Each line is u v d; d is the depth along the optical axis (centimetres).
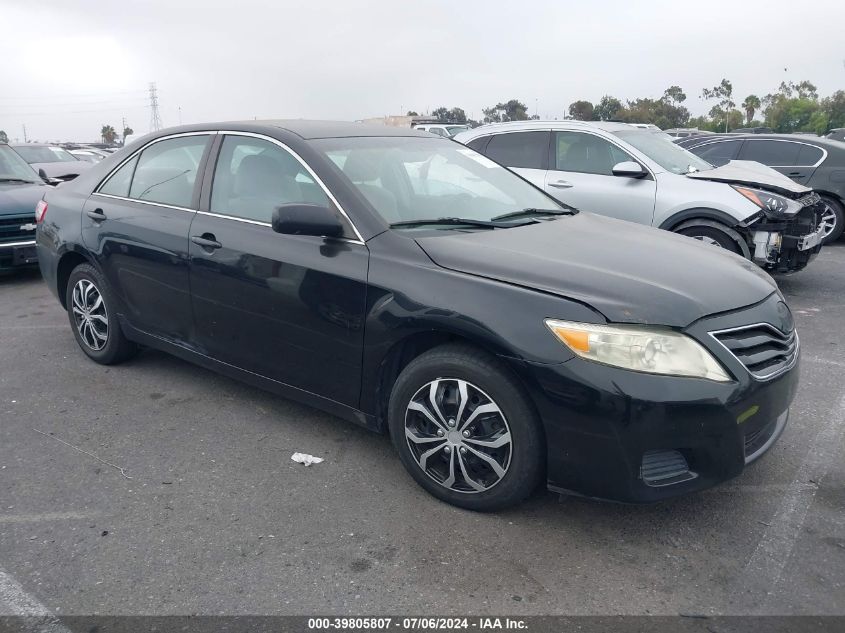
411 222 348
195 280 399
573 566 278
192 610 254
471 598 260
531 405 287
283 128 395
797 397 446
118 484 342
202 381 472
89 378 480
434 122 2658
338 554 285
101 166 495
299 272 348
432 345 326
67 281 515
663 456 281
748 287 315
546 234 357
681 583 267
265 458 367
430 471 321
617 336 270
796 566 277
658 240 368
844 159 978
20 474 352
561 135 768
